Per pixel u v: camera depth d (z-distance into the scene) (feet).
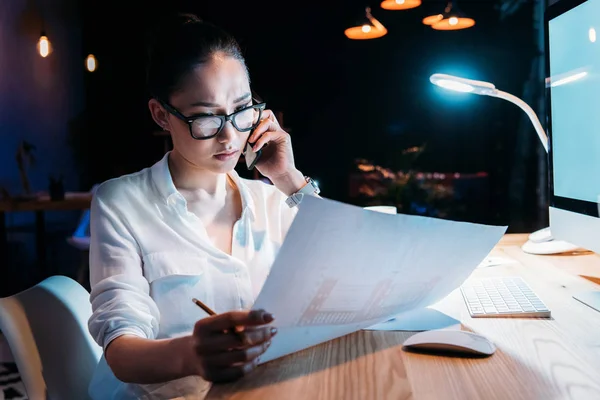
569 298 3.97
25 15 19.57
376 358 2.90
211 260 3.82
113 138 22.66
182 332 3.79
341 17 23.00
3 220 14.87
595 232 4.12
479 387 2.52
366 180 23.12
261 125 4.35
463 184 21.81
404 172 22.63
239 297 3.86
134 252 3.67
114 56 22.45
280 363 2.87
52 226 20.59
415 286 3.07
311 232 2.37
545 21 5.00
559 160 4.76
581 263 5.09
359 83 23.41
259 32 23.11
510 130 21.11
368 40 23.09
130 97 22.58
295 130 23.79
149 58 3.63
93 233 3.70
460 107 22.21
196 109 3.43
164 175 3.86
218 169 3.62
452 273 3.25
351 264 2.61
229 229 4.05
